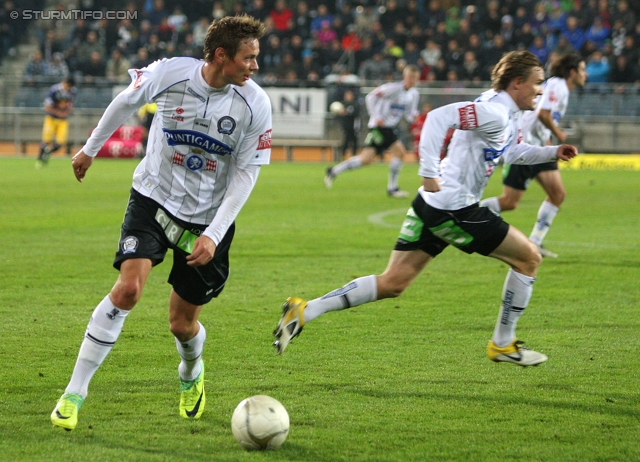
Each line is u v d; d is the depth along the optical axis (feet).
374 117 183.62
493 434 45.80
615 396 52.60
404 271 58.65
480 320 73.20
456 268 98.37
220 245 48.16
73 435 45.01
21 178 216.54
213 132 46.47
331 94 294.87
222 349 63.26
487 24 304.30
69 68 320.09
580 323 72.38
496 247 57.26
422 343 65.51
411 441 44.70
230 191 47.24
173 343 64.49
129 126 308.60
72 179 216.13
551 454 42.83
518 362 57.21
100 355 46.37
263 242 116.57
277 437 42.96
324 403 50.93
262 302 79.61
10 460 41.29
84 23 323.57
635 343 65.72
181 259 48.19
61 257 102.12
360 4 338.13
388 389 53.83
